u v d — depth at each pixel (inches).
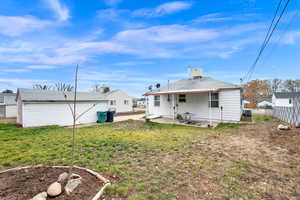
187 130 322.3
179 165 138.8
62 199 83.3
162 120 468.8
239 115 392.5
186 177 115.6
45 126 384.8
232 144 210.7
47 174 114.7
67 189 90.8
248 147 195.8
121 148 192.2
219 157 160.1
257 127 341.4
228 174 120.9
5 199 82.5
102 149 187.9
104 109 525.7
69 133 294.8
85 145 205.5
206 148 192.5
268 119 503.2
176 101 497.7
